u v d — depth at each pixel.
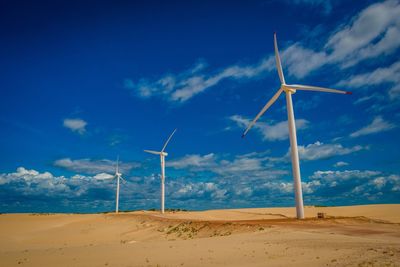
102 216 85.19
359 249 18.11
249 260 17.84
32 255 25.11
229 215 73.88
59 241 55.31
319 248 19.52
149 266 18.02
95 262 20.16
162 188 85.88
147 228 56.56
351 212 67.25
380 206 77.88
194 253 21.12
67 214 106.12
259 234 30.22
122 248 25.81
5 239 60.25
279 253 19.05
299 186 43.38
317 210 80.44
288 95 46.19
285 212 80.50
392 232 28.38
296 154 44.16
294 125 45.31
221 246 23.30
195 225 46.94
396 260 14.74
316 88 46.16
